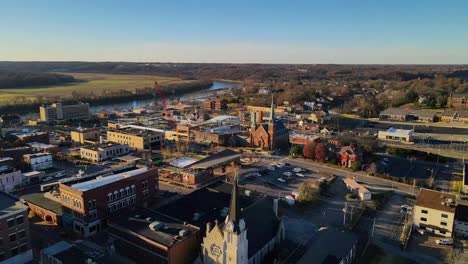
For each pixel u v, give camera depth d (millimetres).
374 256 79250
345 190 119625
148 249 76000
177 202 96250
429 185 122375
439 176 134125
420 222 92562
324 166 146750
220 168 145375
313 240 85812
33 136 177250
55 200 103938
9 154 142625
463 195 114188
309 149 156000
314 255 70812
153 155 164750
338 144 163000
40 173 130000
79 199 88938
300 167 145375
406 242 84875
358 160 144250
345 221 96438
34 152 152125
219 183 113938
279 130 176875
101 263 69125
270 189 121250
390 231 91312
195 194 101875
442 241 84938
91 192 89375
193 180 125875
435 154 156000
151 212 88000
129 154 165750
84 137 191375
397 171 139500
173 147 177625
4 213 75688
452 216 87812
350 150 144875
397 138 190000
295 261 75875
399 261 77375
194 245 78125
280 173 138000
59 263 67938
